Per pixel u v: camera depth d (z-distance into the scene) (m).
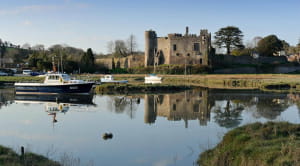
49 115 26.34
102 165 13.88
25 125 22.20
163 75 79.00
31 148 16.31
